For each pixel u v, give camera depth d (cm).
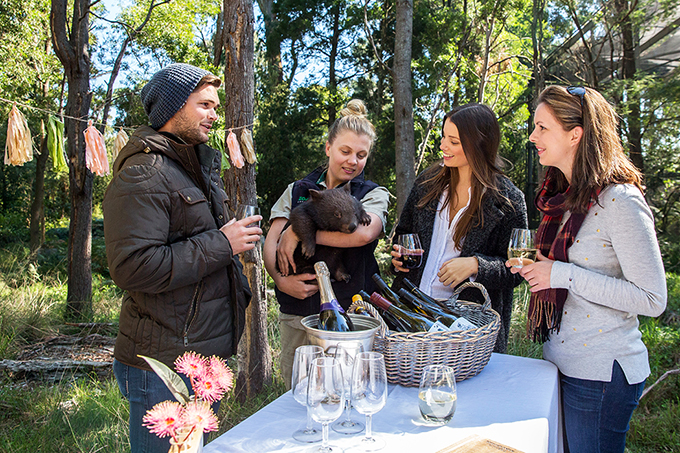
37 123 1548
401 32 1017
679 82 997
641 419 457
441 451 142
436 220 298
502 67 1780
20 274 1066
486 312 229
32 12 1445
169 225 211
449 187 294
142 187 200
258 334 467
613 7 1244
